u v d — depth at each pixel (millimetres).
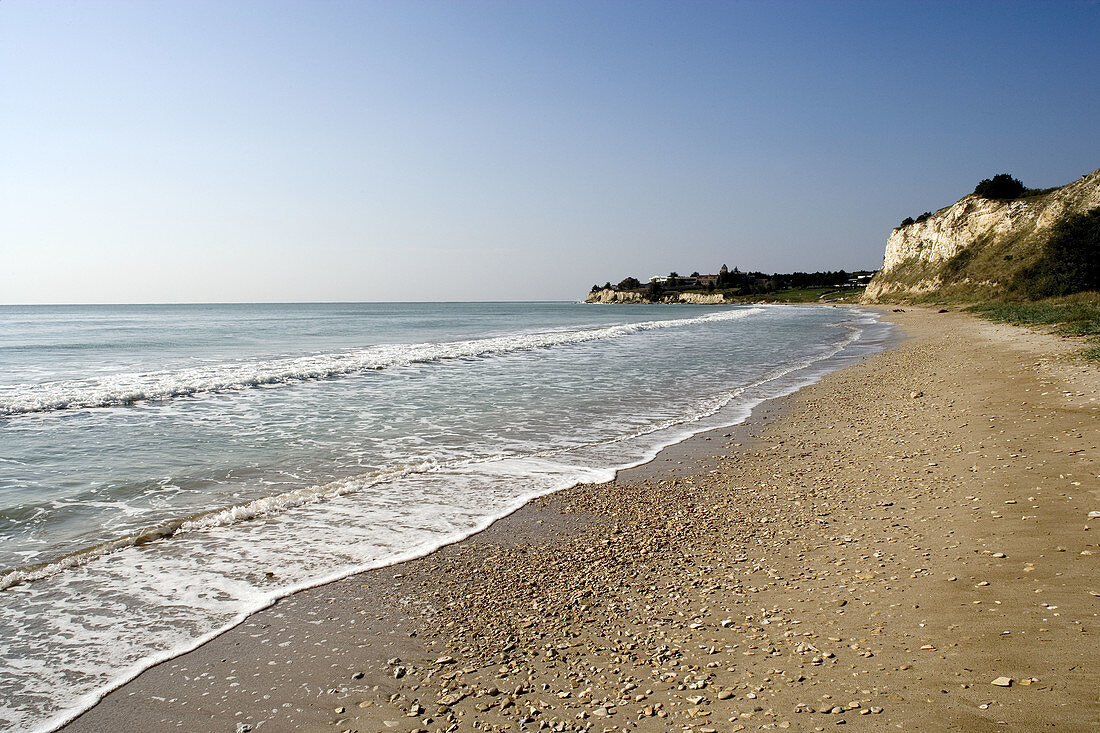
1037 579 4941
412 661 4535
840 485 8523
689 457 10633
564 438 12148
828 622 4691
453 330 52031
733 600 5258
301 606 5473
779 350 31188
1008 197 75938
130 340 38625
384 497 8547
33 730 3850
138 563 6395
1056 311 32344
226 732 3791
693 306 171375
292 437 12109
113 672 4496
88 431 12492
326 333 47250
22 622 5207
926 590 5027
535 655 4531
